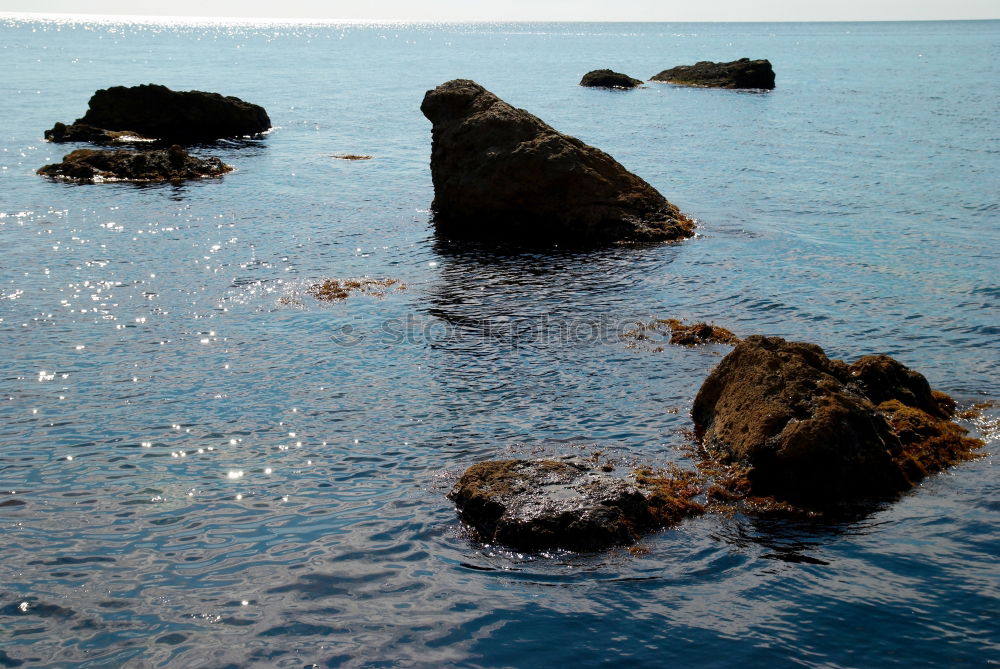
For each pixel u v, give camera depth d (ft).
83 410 45.06
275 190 104.73
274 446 41.60
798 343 43.34
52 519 34.88
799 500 36.45
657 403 46.62
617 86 265.13
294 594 30.35
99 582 30.89
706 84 263.90
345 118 179.63
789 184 109.81
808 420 37.32
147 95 146.92
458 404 46.44
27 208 91.40
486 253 77.97
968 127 162.71
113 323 58.29
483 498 34.96
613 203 84.12
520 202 83.56
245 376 49.90
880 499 36.58
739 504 36.29
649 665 26.99
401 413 45.29
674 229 83.05
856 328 58.08
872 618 29.01
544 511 33.83
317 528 34.53
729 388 42.37
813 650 27.55
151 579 31.12
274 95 224.53
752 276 70.18
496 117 87.45
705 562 32.32
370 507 36.14
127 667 26.66
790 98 224.53
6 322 57.98
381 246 79.87
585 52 538.06
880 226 87.30
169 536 33.88
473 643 27.94
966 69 332.80
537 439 42.34
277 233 83.56
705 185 109.50
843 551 32.96
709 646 27.76
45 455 40.24
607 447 41.47
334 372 50.67
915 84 262.26
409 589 30.71
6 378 48.93
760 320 59.88
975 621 28.76
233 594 30.30
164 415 44.70
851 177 114.11
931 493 37.06
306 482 38.24
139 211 91.30
